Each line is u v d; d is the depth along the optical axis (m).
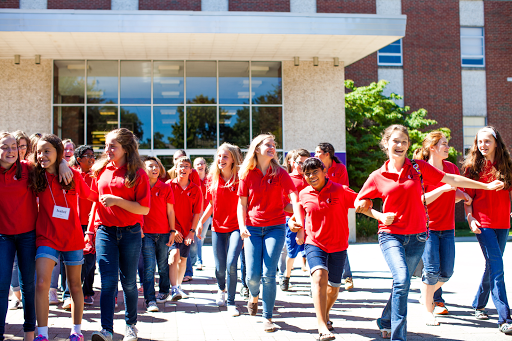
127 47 12.88
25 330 3.72
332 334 3.86
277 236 4.30
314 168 4.02
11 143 3.59
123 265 3.80
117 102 13.91
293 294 6.16
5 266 3.54
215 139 14.21
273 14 11.97
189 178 5.90
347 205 4.15
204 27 11.83
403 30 12.36
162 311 5.13
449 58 20.66
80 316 3.80
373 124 19.23
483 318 4.73
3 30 11.33
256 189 4.36
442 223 4.53
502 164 4.40
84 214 5.29
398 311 3.55
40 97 13.45
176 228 5.87
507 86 20.97
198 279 7.45
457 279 7.21
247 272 4.50
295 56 13.98
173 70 14.17
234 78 14.30
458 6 20.78
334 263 4.12
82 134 13.70
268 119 14.30
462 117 20.62
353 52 13.62
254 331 4.27
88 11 11.52
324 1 18.22
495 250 4.40
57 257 3.70
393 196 3.78
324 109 14.19
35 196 3.74
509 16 21.09
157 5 16.52
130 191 3.76
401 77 20.36
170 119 14.10
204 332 4.23
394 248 3.72
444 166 4.91
